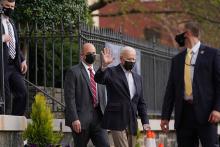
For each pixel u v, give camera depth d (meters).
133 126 28.50
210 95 25.16
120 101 28.33
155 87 41.53
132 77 28.73
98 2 53.16
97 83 27.83
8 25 29.11
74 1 37.84
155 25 84.06
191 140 25.45
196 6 61.44
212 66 25.23
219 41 61.06
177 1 64.00
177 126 25.39
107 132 30.50
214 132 25.14
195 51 25.45
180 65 25.55
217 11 60.91
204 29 61.09
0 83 27.77
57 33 33.69
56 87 37.78
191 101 25.17
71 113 27.80
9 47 29.11
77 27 33.62
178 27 66.56
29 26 37.28
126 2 56.94
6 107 28.88
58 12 37.22
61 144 30.69
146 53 40.47
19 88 29.52
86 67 28.59
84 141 28.27
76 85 28.27
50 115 28.47
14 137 27.75
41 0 36.88
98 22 76.81
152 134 28.30
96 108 28.52
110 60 27.38
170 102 25.97
